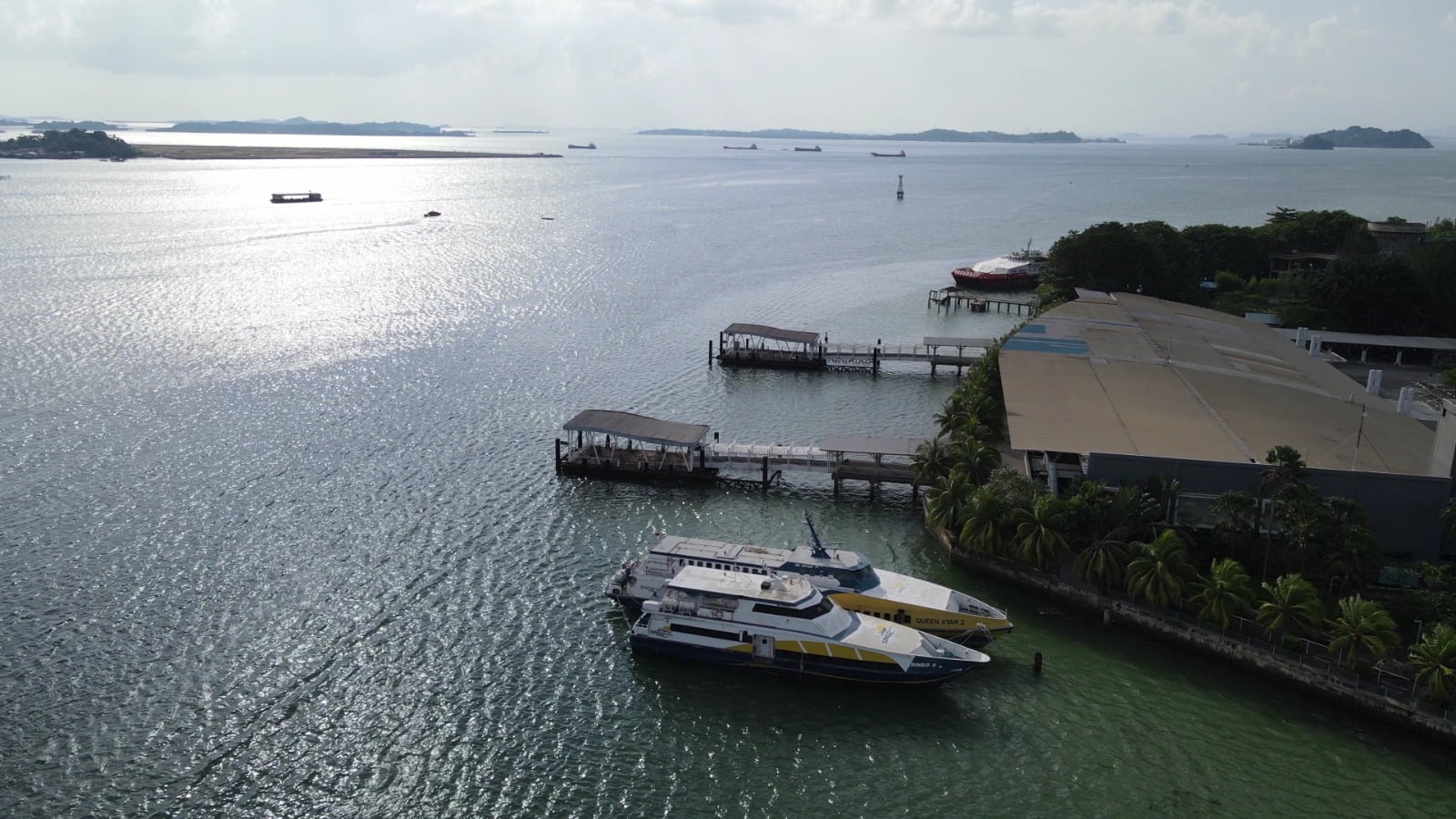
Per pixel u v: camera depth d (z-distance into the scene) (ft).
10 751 175.52
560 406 383.45
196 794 166.81
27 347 429.38
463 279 637.71
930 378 452.76
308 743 180.86
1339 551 219.82
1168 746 184.14
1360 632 192.75
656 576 233.14
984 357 400.88
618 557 260.21
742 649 210.59
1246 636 209.67
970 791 172.24
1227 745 184.34
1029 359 357.82
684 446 316.60
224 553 250.57
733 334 471.62
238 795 166.91
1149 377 337.31
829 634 209.15
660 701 199.21
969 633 219.00
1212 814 166.20
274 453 319.88
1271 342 419.54
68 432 329.31
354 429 346.74
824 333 533.96
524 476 313.12
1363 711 192.13
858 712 197.16
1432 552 232.53
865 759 181.16
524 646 215.92
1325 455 261.24
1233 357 376.27
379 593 234.79
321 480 300.81
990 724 191.62
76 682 195.42
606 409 377.91
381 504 285.23
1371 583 224.74
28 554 245.24
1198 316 459.73
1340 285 507.30
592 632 223.10
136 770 172.04
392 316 523.29
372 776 172.55
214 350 436.76
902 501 307.78
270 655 207.51
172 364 413.59
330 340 465.06
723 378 440.04
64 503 274.98
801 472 330.75
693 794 170.40
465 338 483.92
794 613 210.38
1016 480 258.98
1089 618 231.50
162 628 215.92
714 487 314.96
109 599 226.79
